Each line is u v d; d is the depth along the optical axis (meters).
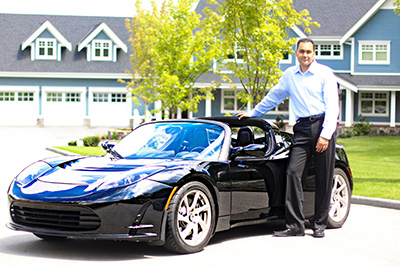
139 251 5.07
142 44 28.47
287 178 5.94
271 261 4.80
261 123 6.23
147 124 6.28
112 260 4.71
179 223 4.93
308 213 6.41
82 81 36.59
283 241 5.70
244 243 5.56
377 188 9.68
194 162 5.16
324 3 35.41
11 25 38.88
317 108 5.94
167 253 5.00
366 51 33.19
